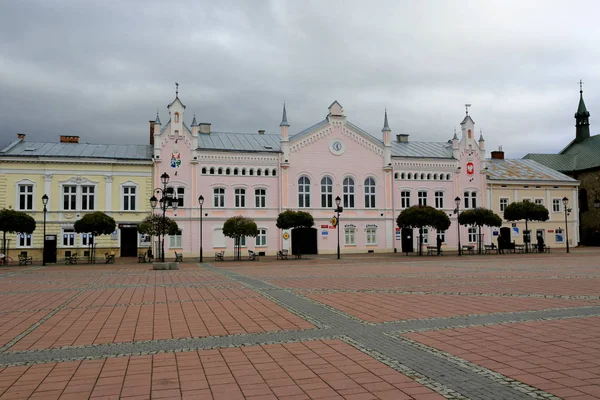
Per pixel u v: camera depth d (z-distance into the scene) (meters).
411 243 61.41
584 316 13.17
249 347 10.43
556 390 7.38
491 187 65.31
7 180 50.50
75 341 11.33
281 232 56.75
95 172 52.47
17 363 9.47
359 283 22.92
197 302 17.25
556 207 68.31
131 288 22.27
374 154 60.75
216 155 55.28
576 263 36.16
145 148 58.09
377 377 8.18
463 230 63.66
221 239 54.81
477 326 12.09
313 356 9.59
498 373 8.26
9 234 49.97
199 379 8.27
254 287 21.78
